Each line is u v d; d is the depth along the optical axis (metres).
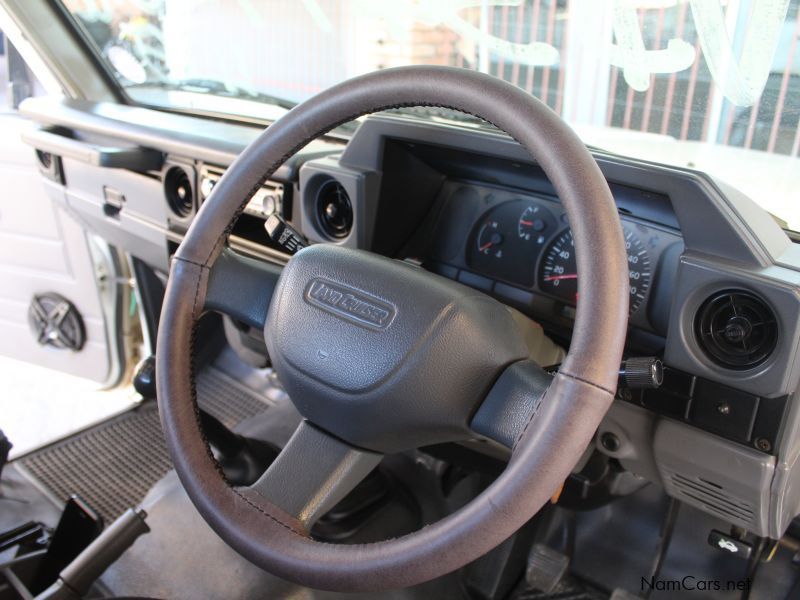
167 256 1.59
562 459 0.58
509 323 0.71
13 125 1.97
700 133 1.11
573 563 1.36
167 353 0.78
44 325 2.12
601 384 0.58
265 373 1.96
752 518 0.89
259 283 0.82
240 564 1.12
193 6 1.62
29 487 1.60
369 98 0.73
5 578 1.00
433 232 1.17
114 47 1.79
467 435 0.70
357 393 0.70
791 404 0.78
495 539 0.60
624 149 1.21
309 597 1.09
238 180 0.80
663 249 0.92
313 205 1.16
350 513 1.26
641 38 1.12
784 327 0.74
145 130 1.48
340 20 1.48
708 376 0.81
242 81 1.63
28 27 1.72
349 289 0.73
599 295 0.58
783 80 1.01
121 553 0.94
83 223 1.86
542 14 1.23
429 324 0.68
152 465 1.71
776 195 1.06
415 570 0.61
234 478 1.31
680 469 0.91
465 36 1.35
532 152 0.63
